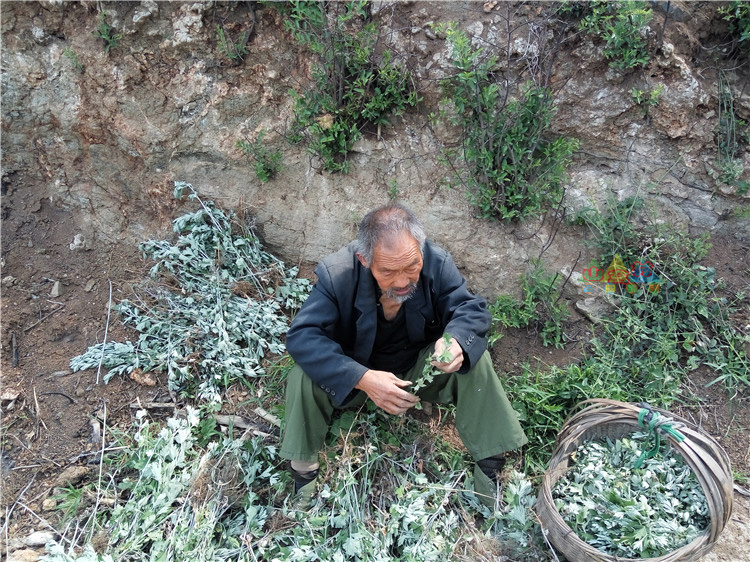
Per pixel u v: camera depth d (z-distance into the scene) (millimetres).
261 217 3596
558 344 3260
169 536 2494
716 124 3324
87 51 3531
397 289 2424
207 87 3537
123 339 3344
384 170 3521
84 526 2723
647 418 2383
